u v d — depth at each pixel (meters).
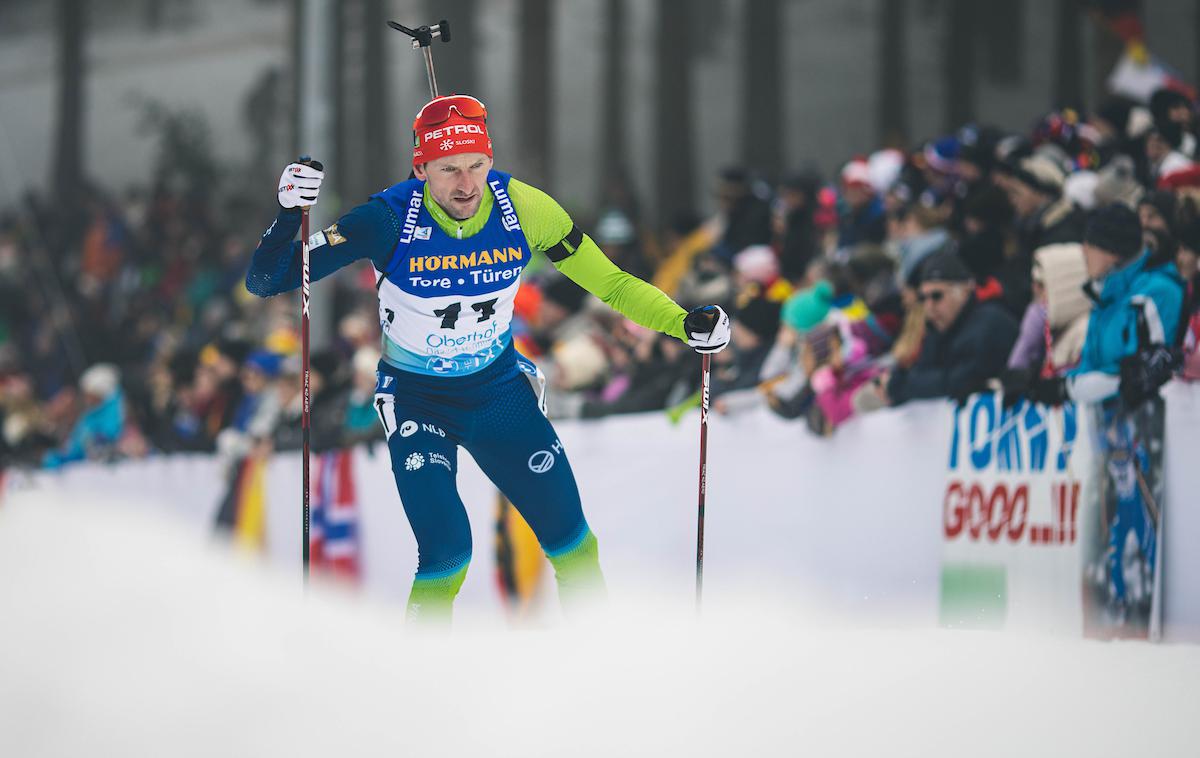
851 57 53.59
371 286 41.97
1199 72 43.06
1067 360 18.27
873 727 11.18
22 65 79.75
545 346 27.02
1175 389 17.27
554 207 13.91
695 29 57.72
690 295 27.17
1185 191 18.22
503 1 62.47
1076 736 11.00
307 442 14.09
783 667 12.72
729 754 10.62
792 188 26.81
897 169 27.38
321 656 13.47
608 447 23.73
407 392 14.07
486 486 25.27
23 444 39.22
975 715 11.47
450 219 13.34
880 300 21.86
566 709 11.61
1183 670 12.94
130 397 38.47
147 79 76.06
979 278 19.80
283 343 32.84
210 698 12.59
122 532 31.42
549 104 61.28
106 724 12.18
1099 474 17.89
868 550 20.23
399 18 65.44
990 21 49.44
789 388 21.20
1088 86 46.75
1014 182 20.38
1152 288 17.44
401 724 11.45
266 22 72.81
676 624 14.52
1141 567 17.42
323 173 13.41
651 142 58.94
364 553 27.50
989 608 18.97
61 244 67.00
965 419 19.28
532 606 24.09
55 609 18.47
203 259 59.53
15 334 59.50
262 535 29.86
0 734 12.15
